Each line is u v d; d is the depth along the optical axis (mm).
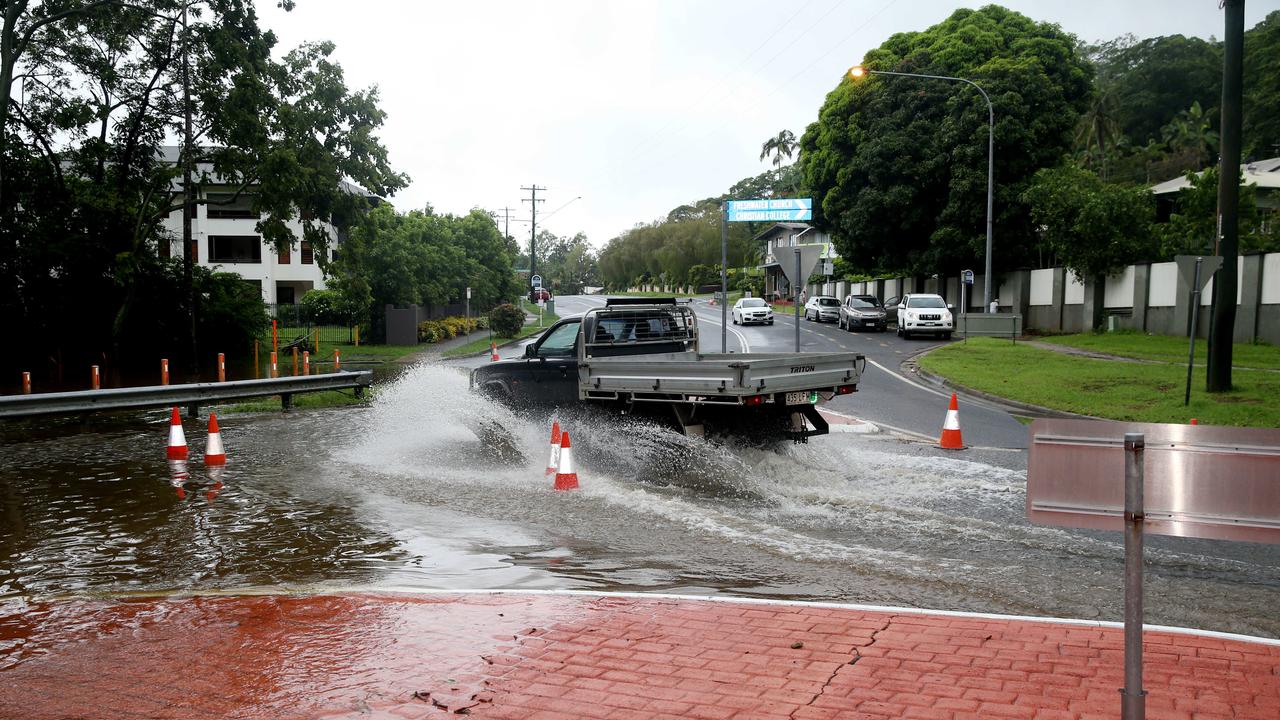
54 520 8305
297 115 26531
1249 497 3254
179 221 56750
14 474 10766
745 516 8219
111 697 4137
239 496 9391
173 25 25609
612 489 9484
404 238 43719
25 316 27484
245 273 57375
